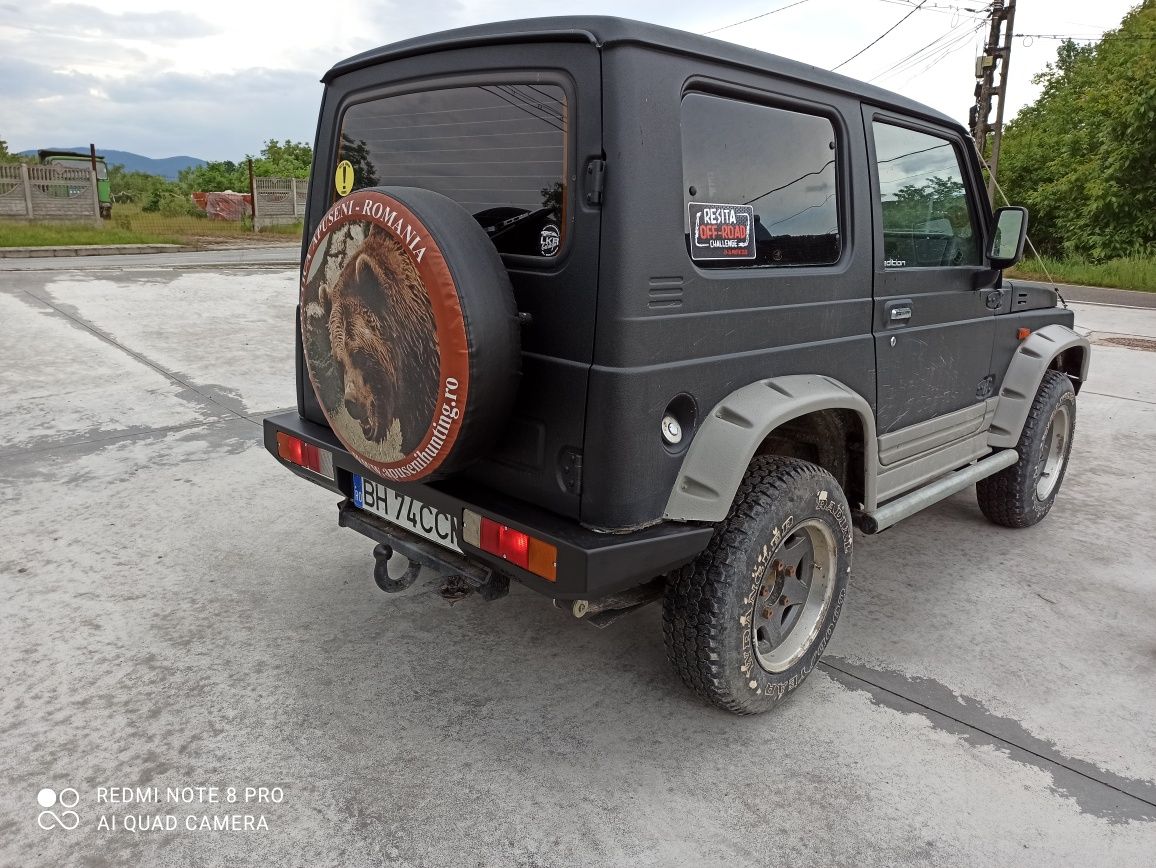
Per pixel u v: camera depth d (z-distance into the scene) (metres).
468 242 2.11
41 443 5.27
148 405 6.16
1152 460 5.77
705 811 2.32
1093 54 30.19
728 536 2.44
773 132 2.55
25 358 7.33
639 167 2.09
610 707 2.78
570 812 2.29
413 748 2.54
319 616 3.31
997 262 3.69
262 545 3.94
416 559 2.67
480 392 2.10
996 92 21.73
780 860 2.15
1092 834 2.28
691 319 2.28
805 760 2.55
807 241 2.73
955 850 2.21
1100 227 23.80
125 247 17.58
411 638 3.17
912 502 3.32
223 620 3.25
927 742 2.66
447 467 2.24
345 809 2.27
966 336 3.61
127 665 2.92
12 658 2.93
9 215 19.52
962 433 3.76
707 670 2.48
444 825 2.23
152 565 3.70
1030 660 3.17
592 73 2.09
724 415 2.40
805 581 2.84
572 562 2.11
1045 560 4.10
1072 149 25.84
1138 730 2.76
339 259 2.32
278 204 25.45
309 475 3.04
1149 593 3.76
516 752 2.54
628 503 2.20
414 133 2.63
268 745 2.52
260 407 6.22
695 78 2.25
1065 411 4.48
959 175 3.60
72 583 3.50
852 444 3.07
